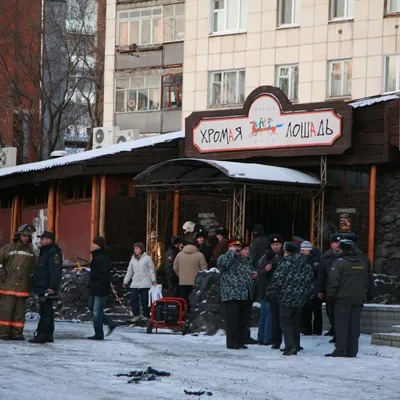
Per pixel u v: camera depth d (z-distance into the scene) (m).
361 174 30.72
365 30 45.34
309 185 30.44
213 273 24.62
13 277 21.64
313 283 19.55
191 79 50.25
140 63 53.16
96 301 22.19
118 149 35.03
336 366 17.30
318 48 46.53
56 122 67.00
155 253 33.50
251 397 13.23
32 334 23.61
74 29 62.91
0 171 39.75
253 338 22.75
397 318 23.45
